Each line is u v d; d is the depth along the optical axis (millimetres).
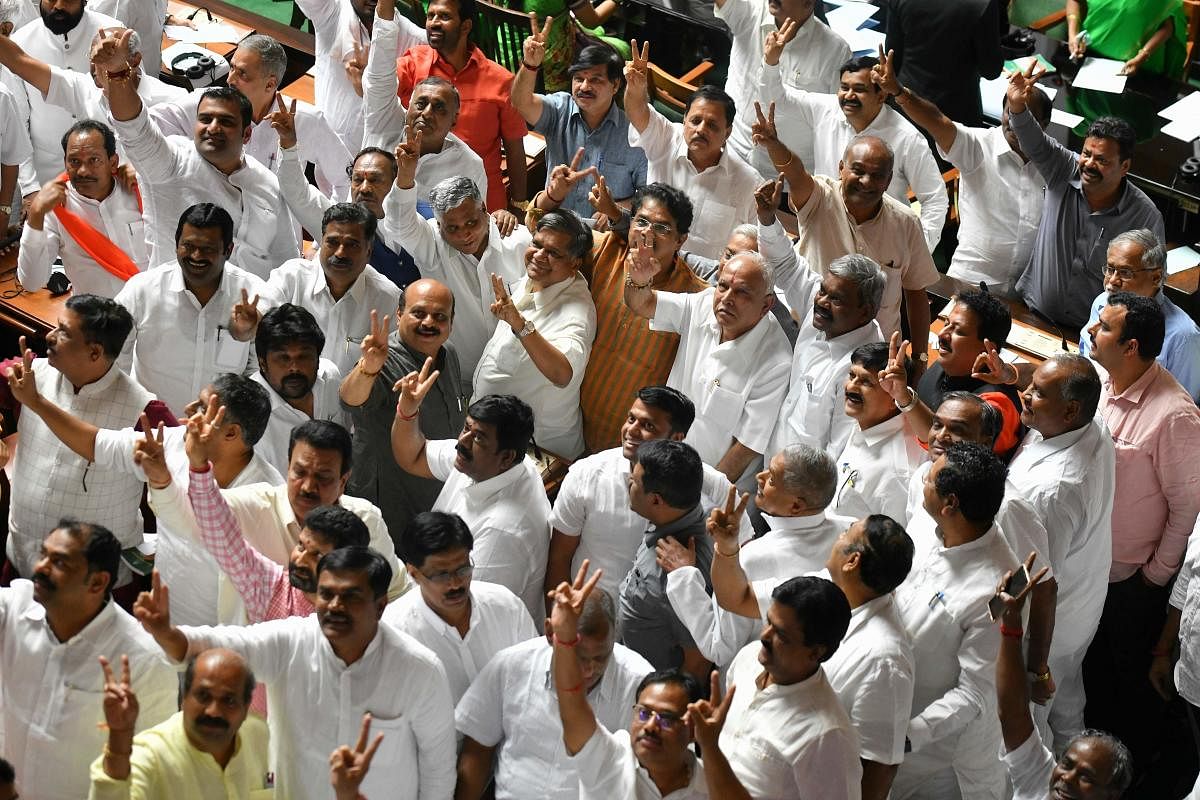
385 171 7465
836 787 4586
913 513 5844
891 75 8258
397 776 4910
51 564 4930
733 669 5004
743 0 9250
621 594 5793
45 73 8648
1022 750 5090
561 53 10320
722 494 6133
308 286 7184
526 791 5137
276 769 4953
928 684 5277
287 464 6492
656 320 7047
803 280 7242
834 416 6602
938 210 8484
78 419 6109
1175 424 6328
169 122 8578
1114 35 10766
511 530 5941
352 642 4746
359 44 9469
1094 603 6242
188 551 5680
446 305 6543
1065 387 5770
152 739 4574
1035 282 8312
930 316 8312
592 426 7441
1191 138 9969
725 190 8117
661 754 4449
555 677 4668
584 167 8812
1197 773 6738
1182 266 9109
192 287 6891
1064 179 8031
